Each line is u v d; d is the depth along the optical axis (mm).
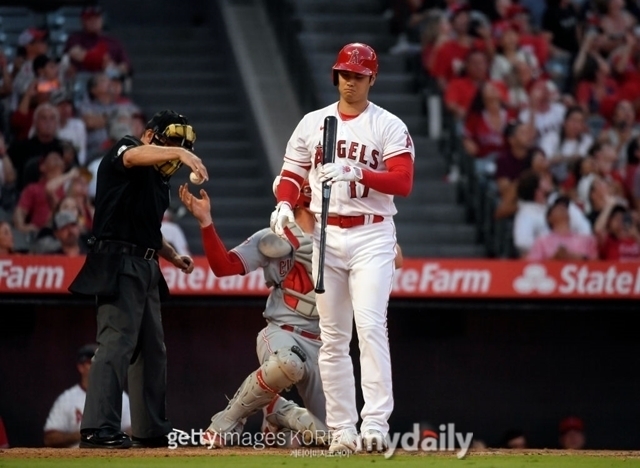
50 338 35781
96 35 44750
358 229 19906
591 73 46688
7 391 35625
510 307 36469
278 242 22859
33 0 48562
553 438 37938
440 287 35406
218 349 36594
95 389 21641
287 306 23375
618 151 43625
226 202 44469
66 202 37750
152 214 22375
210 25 56844
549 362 38000
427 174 45062
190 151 22281
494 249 41062
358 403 36344
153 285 22703
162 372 23047
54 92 41219
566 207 40312
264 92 48688
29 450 20500
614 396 38312
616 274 36125
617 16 48375
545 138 43750
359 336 19844
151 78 50656
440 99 45844
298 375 22031
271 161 44812
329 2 51219
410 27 48812
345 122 20000
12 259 34094
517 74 45281
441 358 37406
